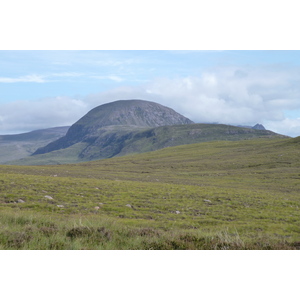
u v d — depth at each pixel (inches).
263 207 1175.6
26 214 686.5
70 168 4060.0
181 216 924.0
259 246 557.0
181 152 6432.1
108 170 3823.8
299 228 822.5
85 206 962.7
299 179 2618.1
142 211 959.6
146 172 3604.8
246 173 3179.1
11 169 2800.2
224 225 823.7
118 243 537.6
